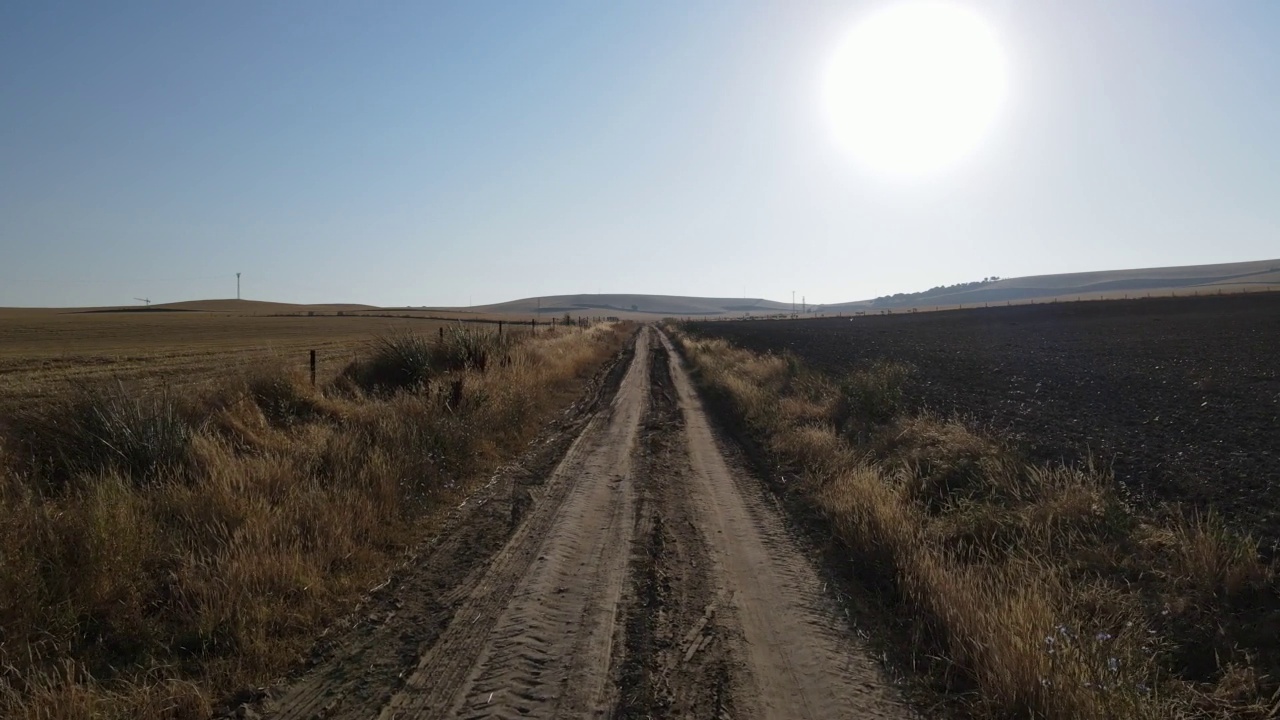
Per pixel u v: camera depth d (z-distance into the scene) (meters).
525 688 4.88
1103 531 7.15
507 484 10.55
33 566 5.44
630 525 8.74
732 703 4.73
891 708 4.68
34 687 4.31
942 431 11.87
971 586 5.90
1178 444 11.22
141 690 4.51
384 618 5.94
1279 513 7.29
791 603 6.39
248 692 4.72
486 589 6.61
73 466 8.18
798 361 25.34
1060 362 28.12
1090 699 4.23
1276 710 4.21
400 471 9.38
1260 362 25.34
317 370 20.69
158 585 5.87
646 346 51.31
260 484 8.03
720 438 14.95
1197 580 5.75
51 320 80.69
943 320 84.81
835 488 9.64
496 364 19.70
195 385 14.40
